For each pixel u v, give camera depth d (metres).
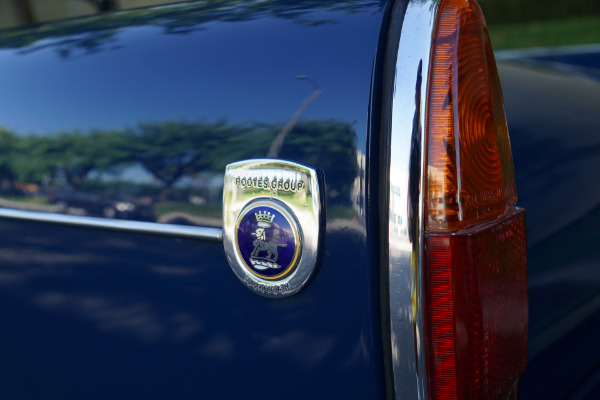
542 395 1.25
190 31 1.09
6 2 2.11
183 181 1.00
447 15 0.92
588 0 14.29
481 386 0.91
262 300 0.96
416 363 0.90
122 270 1.08
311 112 0.92
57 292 1.15
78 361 1.15
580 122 1.54
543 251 1.29
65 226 1.13
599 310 1.43
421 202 0.88
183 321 1.04
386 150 0.89
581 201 1.38
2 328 1.22
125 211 1.06
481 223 0.93
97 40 1.18
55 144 1.13
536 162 1.36
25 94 1.18
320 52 0.95
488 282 0.92
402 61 0.90
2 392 1.25
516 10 14.83
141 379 1.10
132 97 1.07
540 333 1.26
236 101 0.98
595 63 2.71
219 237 0.98
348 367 0.93
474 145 0.92
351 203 0.89
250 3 1.11
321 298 0.92
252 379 1.00
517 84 1.65
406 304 0.89
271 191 0.93
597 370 1.42
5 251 1.20
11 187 1.18
